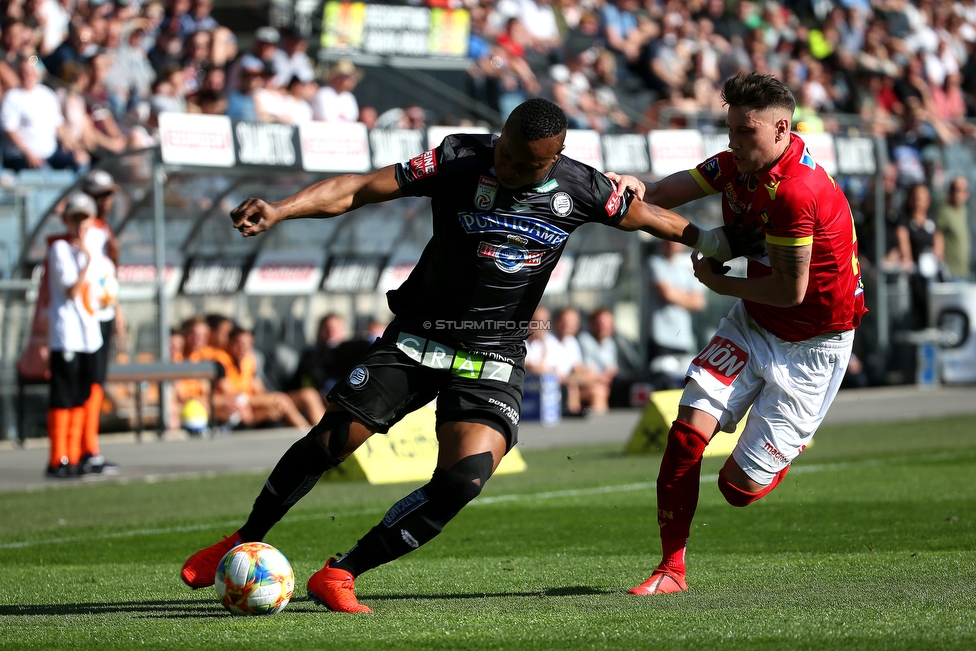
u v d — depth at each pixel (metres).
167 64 53.66
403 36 59.19
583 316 52.31
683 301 53.66
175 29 54.78
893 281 58.28
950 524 21.72
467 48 60.78
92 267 32.03
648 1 74.50
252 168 40.84
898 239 59.31
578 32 70.31
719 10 77.88
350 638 12.77
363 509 26.42
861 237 58.34
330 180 14.19
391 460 32.72
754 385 15.62
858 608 13.82
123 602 16.00
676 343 53.56
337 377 45.84
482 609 14.64
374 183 14.20
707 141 49.81
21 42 46.34
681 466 15.55
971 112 85.88
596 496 27.70
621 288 53.41
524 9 68.50
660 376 52.12
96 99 48.34
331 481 32.47
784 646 11.91
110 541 22.41
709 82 67.38
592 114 61.28
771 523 22.67
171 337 43.84
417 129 44.69
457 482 14.29
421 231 50.91
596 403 51.16
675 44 69.88
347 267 48.94
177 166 40.25
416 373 14.66
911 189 60.28
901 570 16.95
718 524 22.73
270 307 47.44
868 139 55.59
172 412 44.44
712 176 15.96
